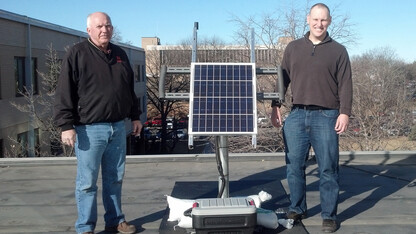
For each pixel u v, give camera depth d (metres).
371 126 14.59
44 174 5.48
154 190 4.69
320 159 3.47
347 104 3.33
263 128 14.34
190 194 4.30
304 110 3.49
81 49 3.19
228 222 2.98
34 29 17.81
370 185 4.75
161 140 34.84
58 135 16.55
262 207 3.93
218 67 3.48
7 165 5.90
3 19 15.55
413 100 15.48
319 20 3.30
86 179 3.28
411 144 14.41
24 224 3.74
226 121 3.22
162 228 3.46
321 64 3.37
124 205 4.20
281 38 14.80
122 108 3.33
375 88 14.94
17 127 16.36
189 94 3.39
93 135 3.25
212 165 5.81
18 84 16.86
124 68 3.34
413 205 4.07
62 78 3.14
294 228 3.48
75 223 3.50
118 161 3.46
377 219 3.72
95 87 3.21
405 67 16.14
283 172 5.38
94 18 3.17
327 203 3.48
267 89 13.66
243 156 6.00
